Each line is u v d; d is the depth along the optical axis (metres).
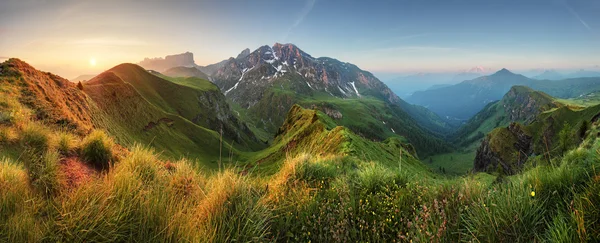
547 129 147.88
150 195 4.10
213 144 124.44
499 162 156.62
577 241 3.00
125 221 3.43
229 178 5.02
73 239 3.20
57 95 44.75
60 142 8.70
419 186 5.75
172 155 98.06
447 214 4.42
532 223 3.55
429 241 3.71
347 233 4.14
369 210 5.14
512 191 4.25
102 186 4.07
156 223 3.60
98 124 56.69
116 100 104.44
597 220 3.20
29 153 7.13
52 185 5.50
